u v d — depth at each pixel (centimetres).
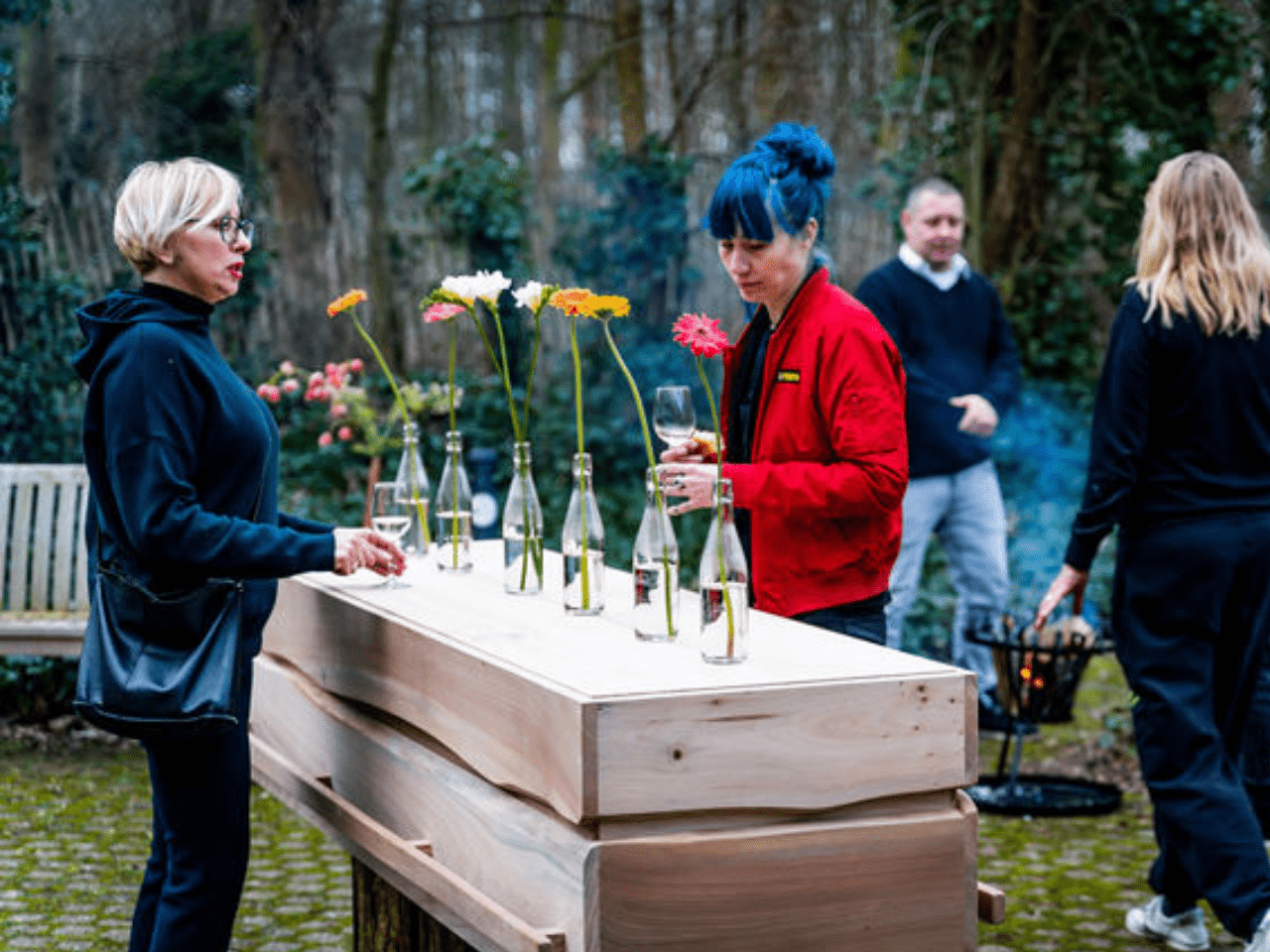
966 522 617
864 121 1170
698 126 1230
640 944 242
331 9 1093
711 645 265
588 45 1533
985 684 642
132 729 283
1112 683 764
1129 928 428
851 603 333
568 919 244
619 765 240
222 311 909
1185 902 414
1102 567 848
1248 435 378
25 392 761
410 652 301
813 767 252
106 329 293
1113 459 382
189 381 291
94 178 1005
